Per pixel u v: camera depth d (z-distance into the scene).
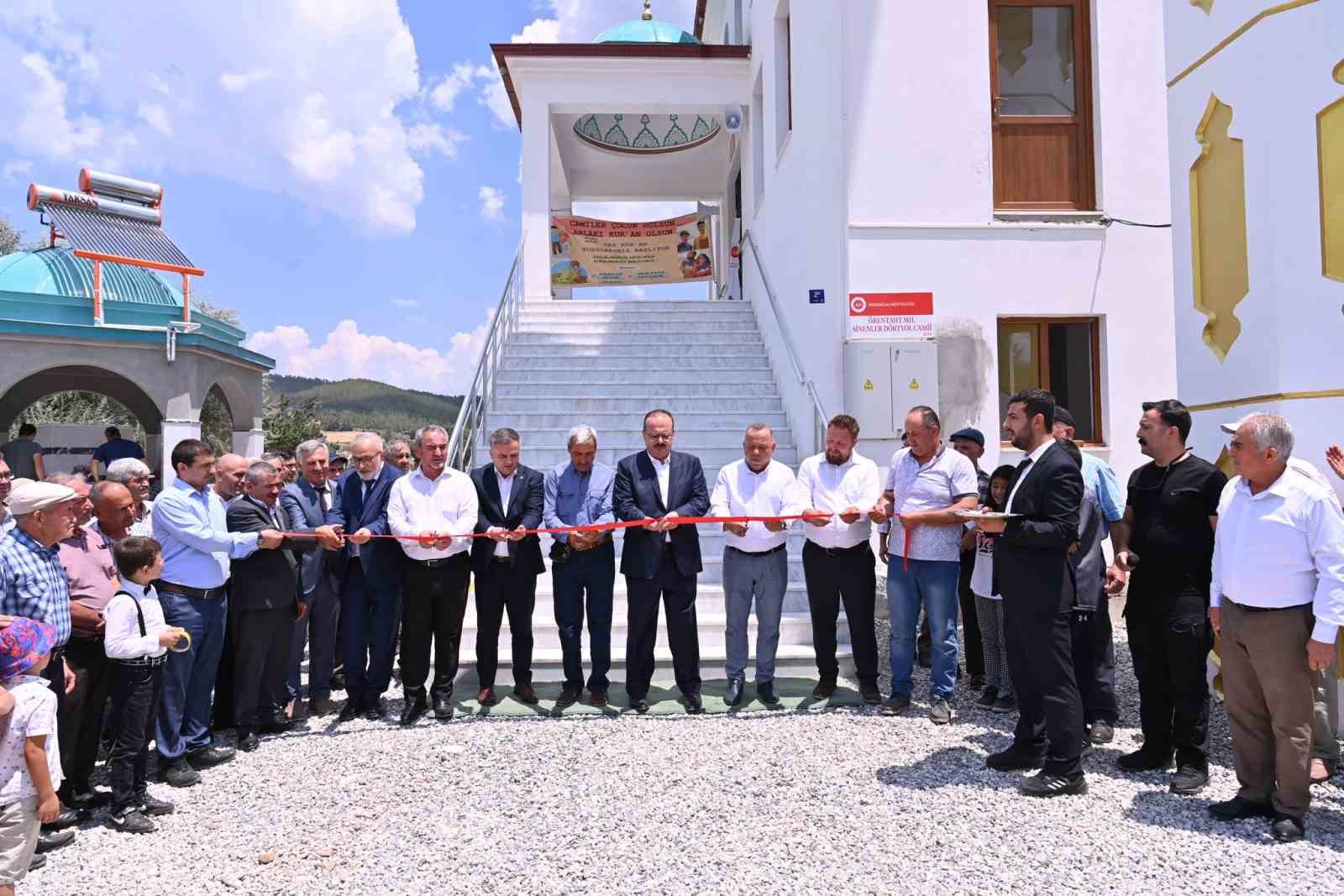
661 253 14.31
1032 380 7.89
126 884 3.35
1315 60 4.83
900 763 4.50
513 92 13.02
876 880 3.25
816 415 7.75
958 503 5.27
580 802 4.03
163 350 14.66
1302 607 3.62
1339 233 4.75
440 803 4.06
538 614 6.88
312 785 4.33
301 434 31.41
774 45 10.12
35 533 3.77
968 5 7.64
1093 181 7.90
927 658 6.61
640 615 5.51
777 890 3.19
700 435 8.85
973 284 7.62
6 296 13.46
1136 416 7.75
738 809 3.93
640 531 5.50
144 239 15.80
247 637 4.88
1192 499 4.26
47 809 3.04
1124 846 3.52
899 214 7.58
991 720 5.25
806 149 8.54
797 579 7.18
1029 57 7.91
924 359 7.46
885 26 7.60
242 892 3.25
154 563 3.98
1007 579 4.21
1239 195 5.21
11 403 16.08
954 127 7.63
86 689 4.12
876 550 7.85
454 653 5.50
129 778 3.91
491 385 9.30
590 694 5.71
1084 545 4.88
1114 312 7.75
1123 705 5.56
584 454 5.74
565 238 14.20
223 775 4.52
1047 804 3.95
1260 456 3.70
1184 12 5.67
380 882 3.30
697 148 16.52
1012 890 3.18
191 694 4.64
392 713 5.58
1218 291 5.43
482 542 5.61
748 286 12.30
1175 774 4.20
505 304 10.36
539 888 3.23
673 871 3.35
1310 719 3.63
